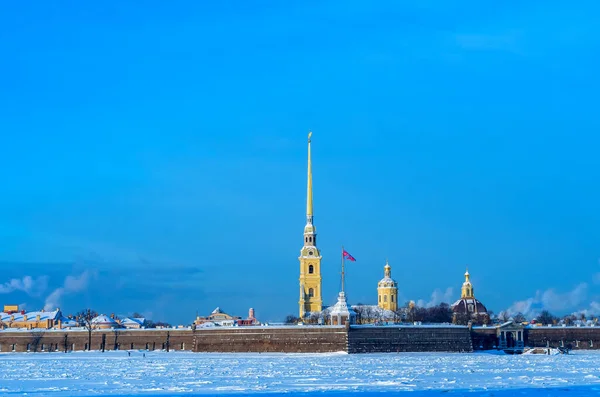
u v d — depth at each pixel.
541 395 186.12
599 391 193.75
